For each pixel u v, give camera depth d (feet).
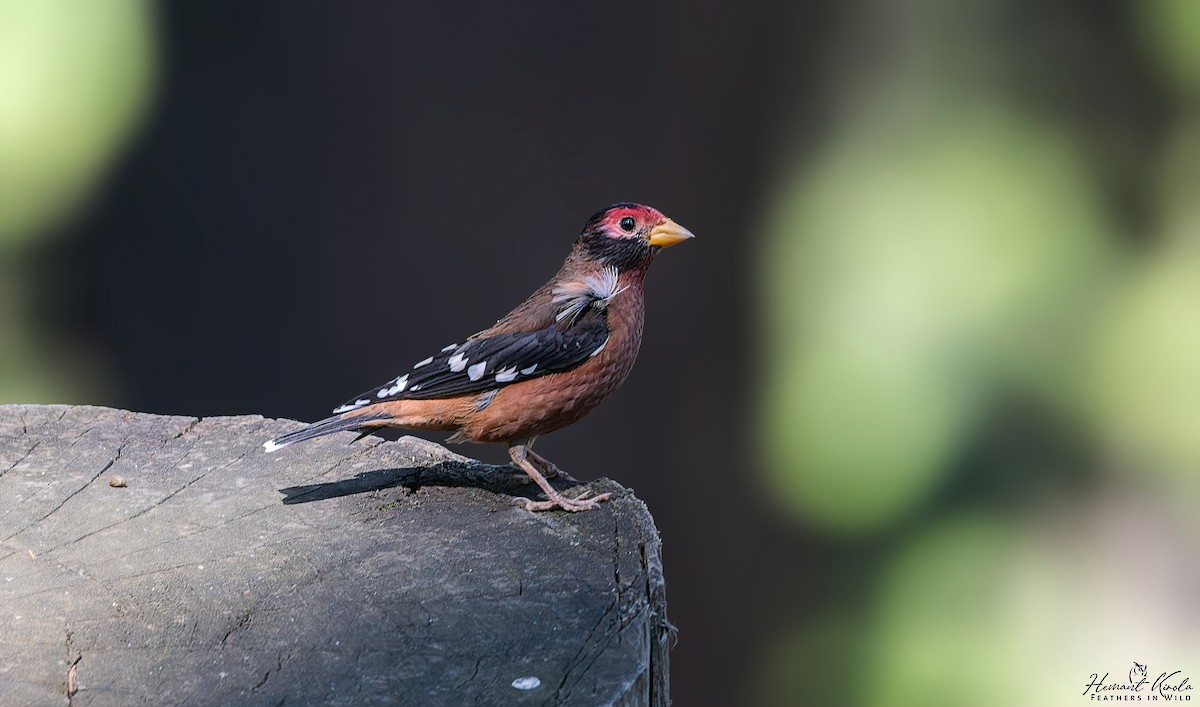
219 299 42.14
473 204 41.09
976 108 44.75
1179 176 45.09
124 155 41.81
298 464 23.73
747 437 44.04
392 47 40.22
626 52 40.68
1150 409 43.88
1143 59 44.47
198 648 17.65
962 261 44.16
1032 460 44.47
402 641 17.84
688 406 43.65
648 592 19.27
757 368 44.04
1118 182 45.52
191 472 23.22
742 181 42.86
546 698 16.48
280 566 19.89
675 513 43.86
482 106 40.63
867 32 43.39
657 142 41.50
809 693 44.24
